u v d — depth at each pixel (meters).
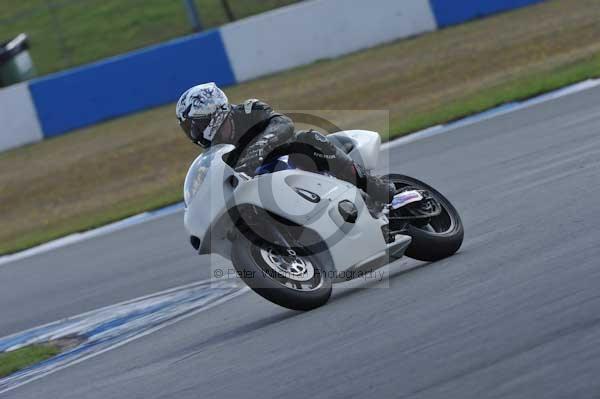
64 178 61.06
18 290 35.31
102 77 73.25
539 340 14.50
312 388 15.00
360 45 73.12
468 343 15.20
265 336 19.20
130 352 21.69
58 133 73.12
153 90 73.62
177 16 92.31
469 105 48.50
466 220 26.53
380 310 18.75
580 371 12.95
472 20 73.00
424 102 55.53
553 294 16.72
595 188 25.22
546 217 23.75
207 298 25.44
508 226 24.17
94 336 24.91
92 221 47.12
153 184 54.56
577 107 40.38
